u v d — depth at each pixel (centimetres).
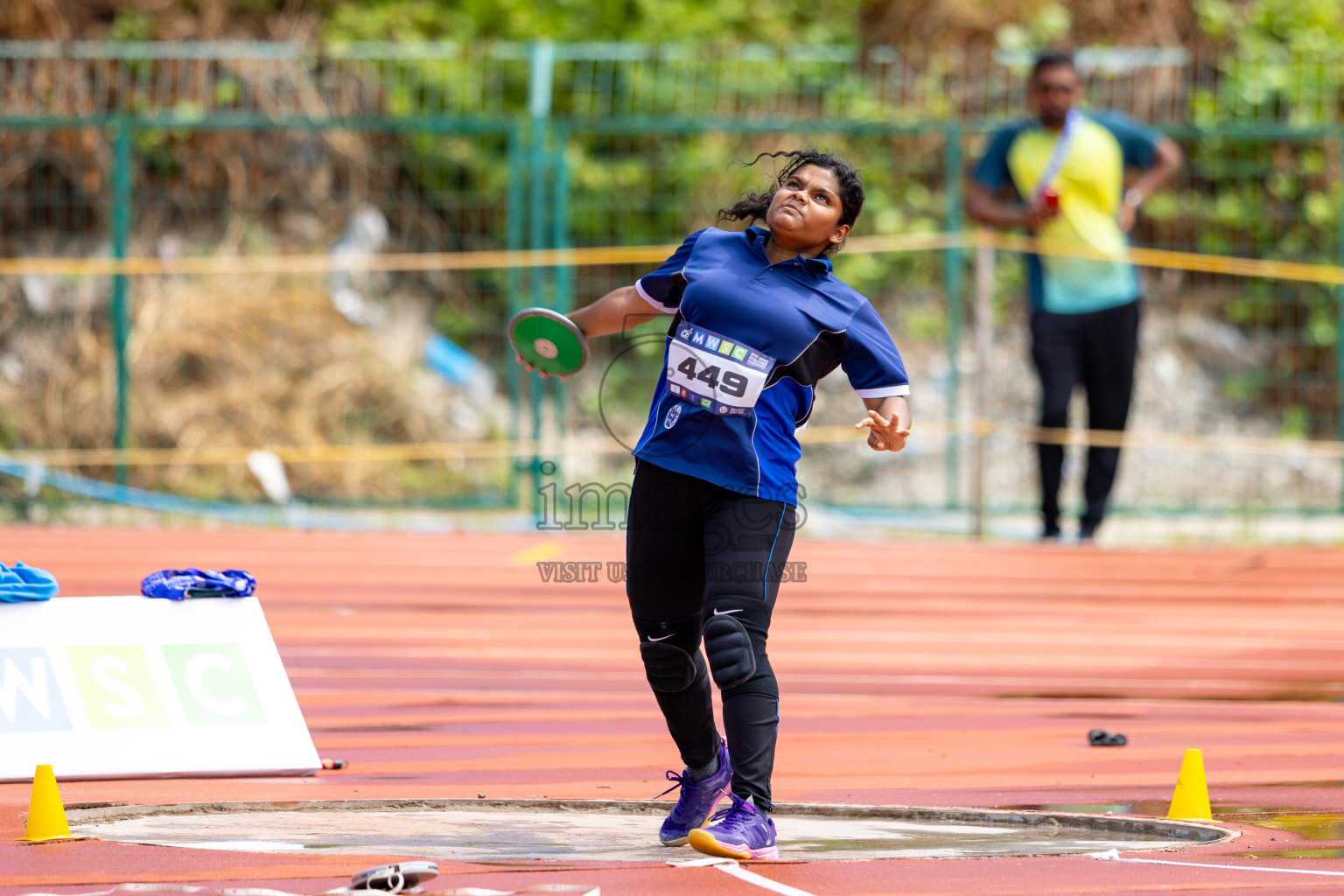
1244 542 3669
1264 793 1312
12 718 1283
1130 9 4997
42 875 952
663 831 1103
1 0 4566
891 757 1495
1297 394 4647
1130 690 1955
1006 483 4328
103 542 3109
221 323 4188
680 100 4678
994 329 4628
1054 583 2847
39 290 4316
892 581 2845
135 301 4228
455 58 4400
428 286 4634
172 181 4625
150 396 4081
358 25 4794
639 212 4584
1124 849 1084
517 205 3759
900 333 4656
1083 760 1480
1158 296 4759
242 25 4809
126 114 4419
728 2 4884
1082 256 3105
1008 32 4938
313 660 2055
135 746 1309
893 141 4725
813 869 1001
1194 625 2462
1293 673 2089
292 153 4662
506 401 4391
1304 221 4731
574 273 4556
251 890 873
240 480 4044
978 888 945
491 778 1362
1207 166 4738
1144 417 4528
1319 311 4653
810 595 2695
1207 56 4922
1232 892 941
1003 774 1409
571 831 1148
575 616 2433
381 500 3888
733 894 919
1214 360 4678
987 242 3388
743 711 1063
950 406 3838
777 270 1137
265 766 1342
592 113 4725
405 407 4197
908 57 4847
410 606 2500
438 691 1856
